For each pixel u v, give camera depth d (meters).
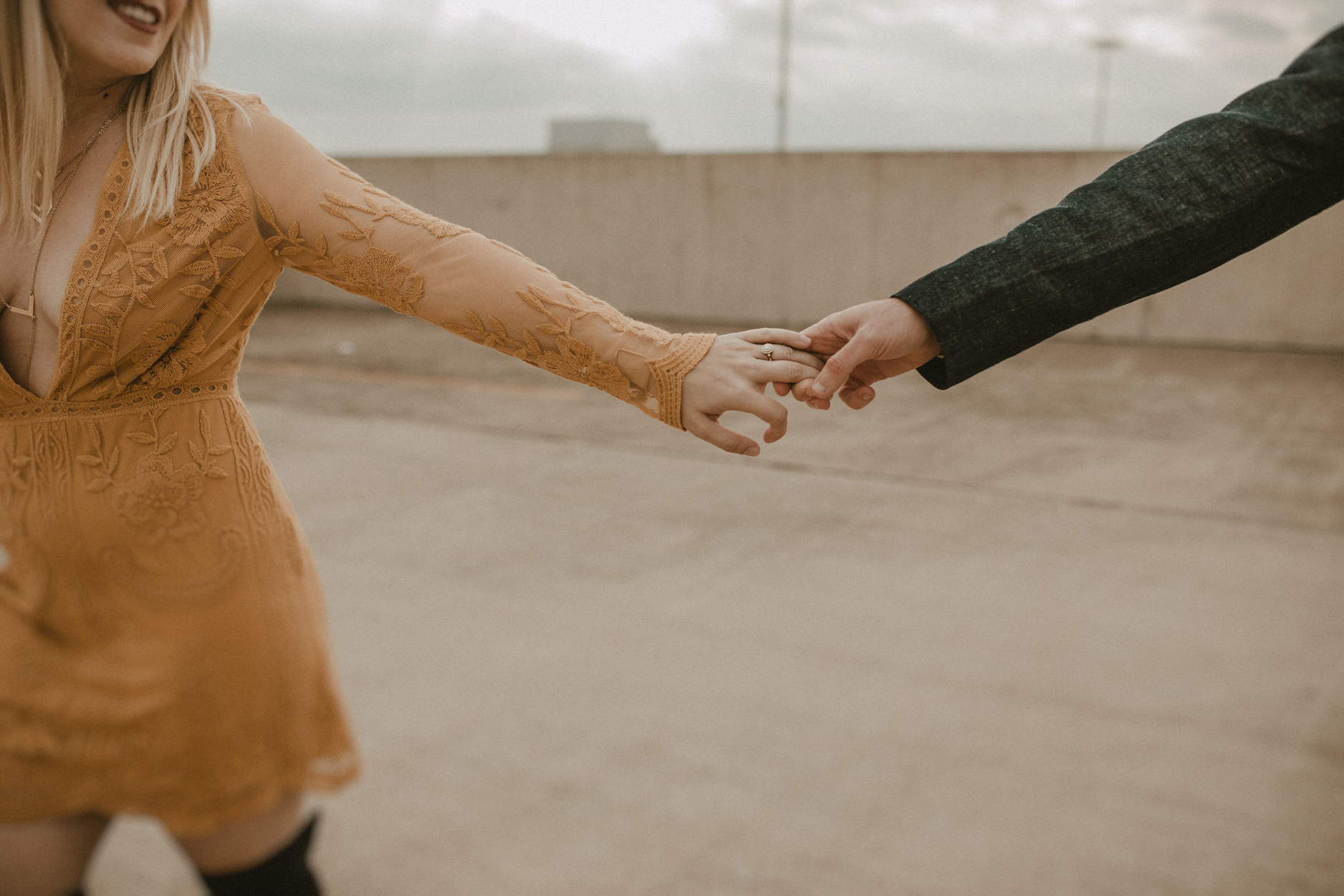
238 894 1.42
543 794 2.34
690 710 2.70
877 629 3.19
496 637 3.14
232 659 1.30
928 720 2.64
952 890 2.01
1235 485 4.79
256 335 9.98
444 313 1.26
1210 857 2.10
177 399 1.26
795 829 2.20
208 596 1.28
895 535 4.07
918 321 1.24
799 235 10.24
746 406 1.27
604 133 59.03
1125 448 5.48
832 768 2.43
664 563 3.77
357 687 2.83
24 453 1.23
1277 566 3.72
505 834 2.20
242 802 1.34
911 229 9.81
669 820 2.24
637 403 1.31
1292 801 2.28
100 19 1.11
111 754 1.27
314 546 3.95
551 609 3.35
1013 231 1.25
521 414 6.37
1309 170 1.16
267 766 1.35
